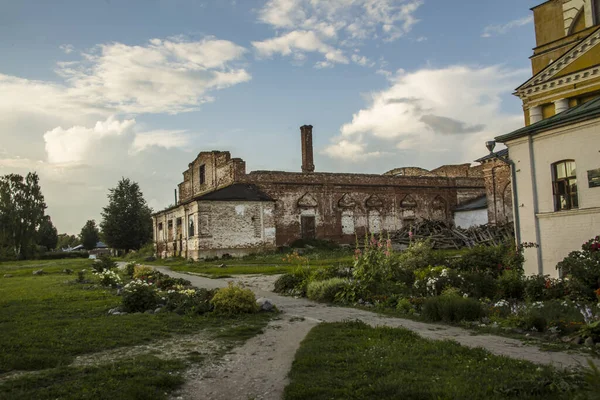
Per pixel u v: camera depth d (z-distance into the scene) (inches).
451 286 495.5
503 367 239.3
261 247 1537.9
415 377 227.3
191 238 1544.0
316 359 264.8
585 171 551.2
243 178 1620.3
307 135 1870.1
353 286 529.0
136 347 311.4
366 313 449.1
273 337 342.3
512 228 1453.0
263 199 1552.7
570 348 284.5
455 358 258.7
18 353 285.7
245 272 930.7
